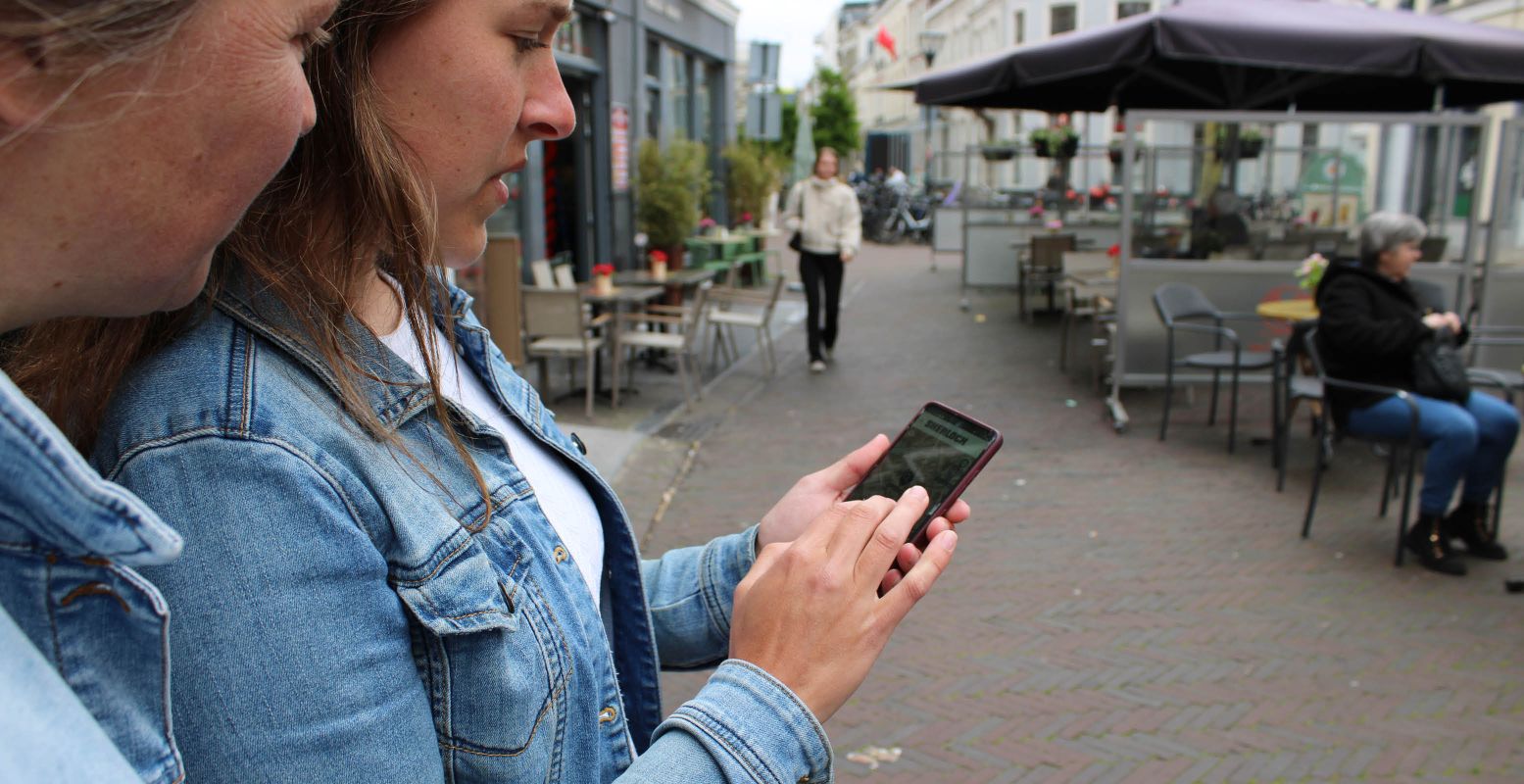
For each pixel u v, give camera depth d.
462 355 0.96
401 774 0.65
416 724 0.67
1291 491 5.42
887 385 8.25
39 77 0.42
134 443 0.62
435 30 0.71
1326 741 3.11
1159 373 7.16
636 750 1.06
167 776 0.53
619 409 7.21
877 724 3.24
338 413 0.70
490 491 0.80
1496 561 4.43
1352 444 6.28
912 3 44.84
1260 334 7.23
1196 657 3.63
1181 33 6.56
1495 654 3.63
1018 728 3.21
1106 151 13.79
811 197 8.78
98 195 0.45
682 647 1.14
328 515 0.65
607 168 11.52
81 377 0.66
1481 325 7.36
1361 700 3.34
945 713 3.30
